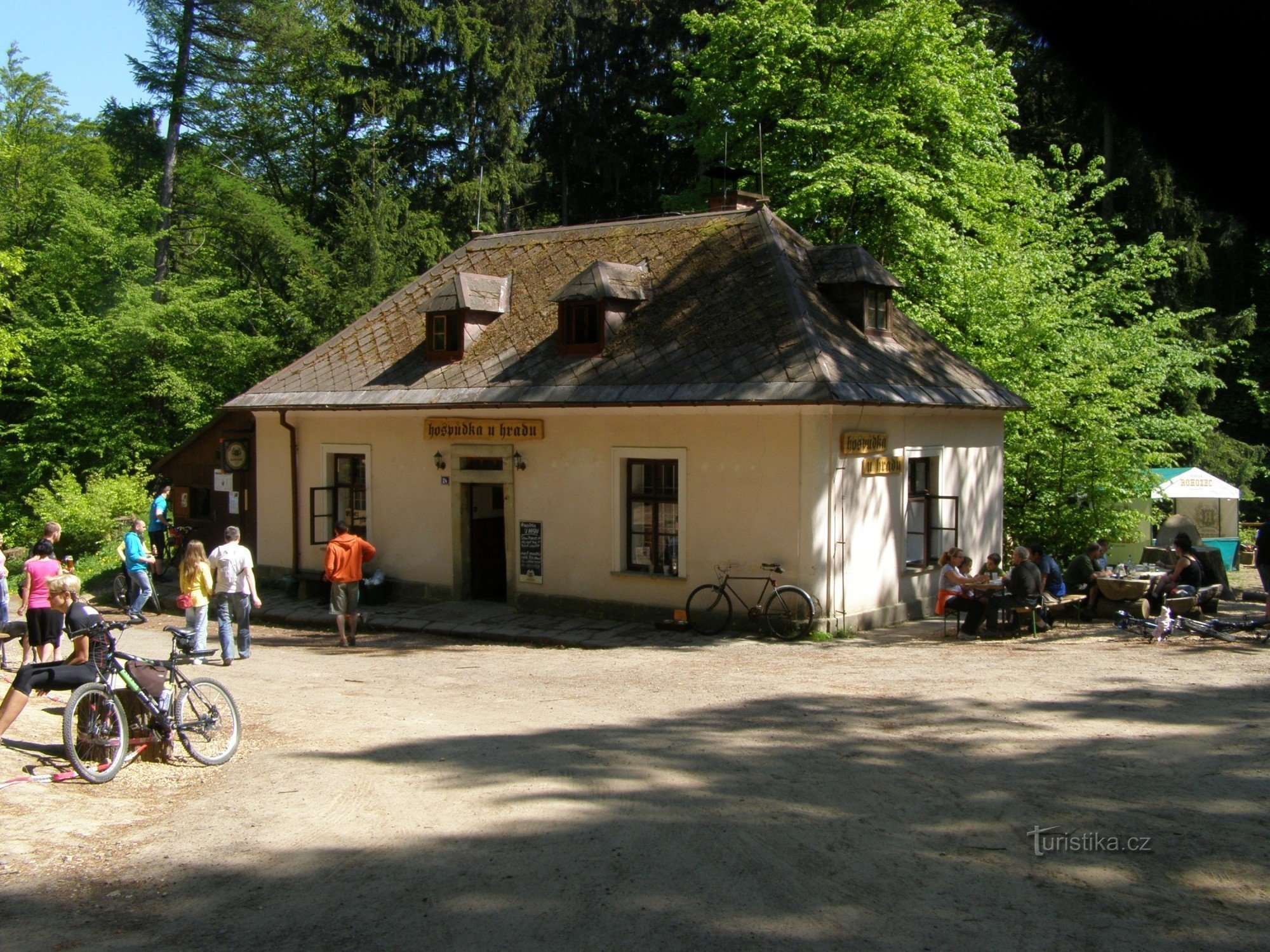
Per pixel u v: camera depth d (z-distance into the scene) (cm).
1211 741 805
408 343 1989
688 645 1473
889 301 1767
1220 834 611
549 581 1750
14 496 3241
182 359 3216
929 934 499
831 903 537
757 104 2391
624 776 774
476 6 3466
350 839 654
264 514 2128
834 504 1511
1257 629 1362
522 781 767
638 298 1734
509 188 3428
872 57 2341
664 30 3447
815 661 1291
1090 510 2166
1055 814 655
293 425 2064
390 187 3462
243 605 1455
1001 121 2505
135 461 3167
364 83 3491
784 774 768
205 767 837
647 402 1547
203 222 3547
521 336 1844
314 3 4053
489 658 1440
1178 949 475
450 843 640
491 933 513
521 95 3453
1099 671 1124
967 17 2791
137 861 626
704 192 2722
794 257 1736
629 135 3553
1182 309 2864
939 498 1770
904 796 704
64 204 3375
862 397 1464
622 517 1672
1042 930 499
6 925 535
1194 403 2906
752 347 1556
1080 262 2527
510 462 1786
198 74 3481
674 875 579
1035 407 2073
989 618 1470
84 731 803
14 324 3325
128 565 1944
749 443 1536
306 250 3322
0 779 772
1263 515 3158
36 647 1140
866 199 2306
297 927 527
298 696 1156
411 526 1917
